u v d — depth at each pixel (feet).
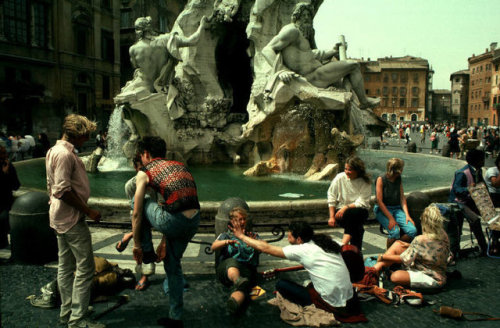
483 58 290.15
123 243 12.63
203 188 26.66
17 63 105.19
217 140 38.75
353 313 11.68
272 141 34.22
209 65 38.91
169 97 37.14
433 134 78.33
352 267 12.87
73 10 119.55
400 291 13.12
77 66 122.31
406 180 31.07
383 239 18.71
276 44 32.60
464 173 17.60
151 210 10.62
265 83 33.45
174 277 10.87
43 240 15.56
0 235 17.51
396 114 334.65
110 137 41.04
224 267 12.88
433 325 11.35
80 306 10.82
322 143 32.68
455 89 381.40
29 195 15.76
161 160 10.89
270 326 11.14
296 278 14.42
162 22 154.51
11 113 103.91
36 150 51.01
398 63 335.67
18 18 105.40
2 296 12.83
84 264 10.87
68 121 10.77
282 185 28.02
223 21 38.32
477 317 11.78
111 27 135.44
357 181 15.29
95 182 29.86
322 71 33.73
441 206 16.97
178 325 10.91
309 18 33.73
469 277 14.92
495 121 263.29
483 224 22.66
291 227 12.50
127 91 36.27
